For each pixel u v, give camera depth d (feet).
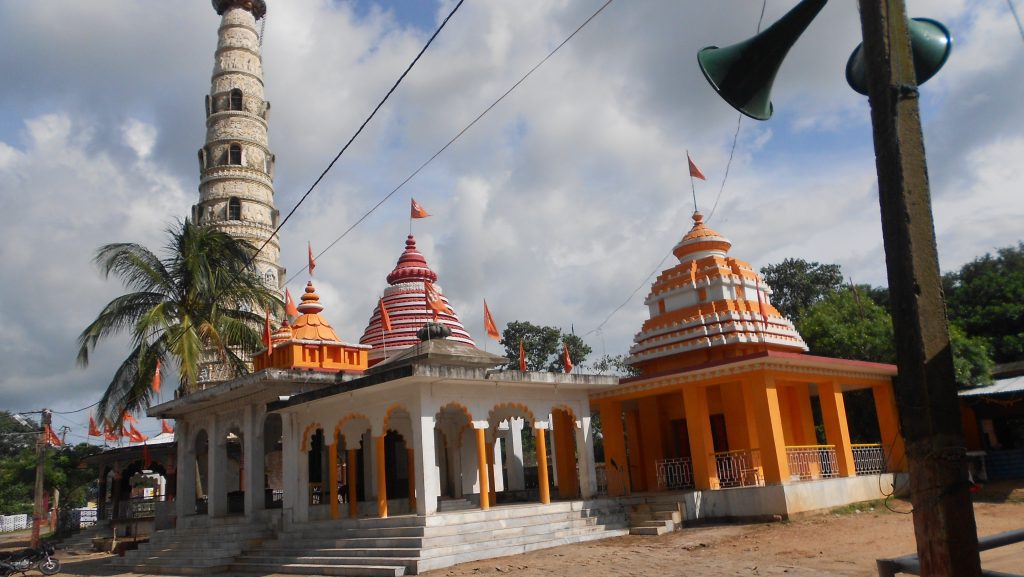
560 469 76.18
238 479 116.88
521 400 61.52
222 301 90.68
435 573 46.21
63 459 157.38
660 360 76.74
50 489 162.61
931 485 14.88
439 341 76.69
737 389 67.92
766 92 20.30
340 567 52.08
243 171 154.10
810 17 18.94
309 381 67.72
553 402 63.98
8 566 73.72
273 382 66.49
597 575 40.57
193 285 87.04
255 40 166.30
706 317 73.56
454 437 77.87
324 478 75.82
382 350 96.02
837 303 103.35
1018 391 77.05
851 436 97.66
